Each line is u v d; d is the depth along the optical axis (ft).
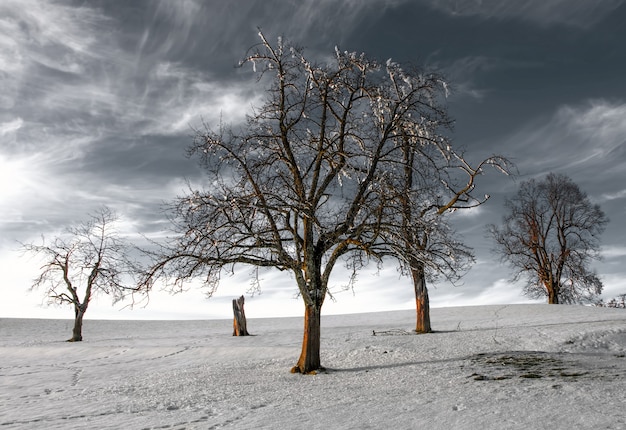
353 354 67.05
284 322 135.74
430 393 37.63
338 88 61.21
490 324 95.09
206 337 102.83
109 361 76.33
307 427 28.19
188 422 32.22
